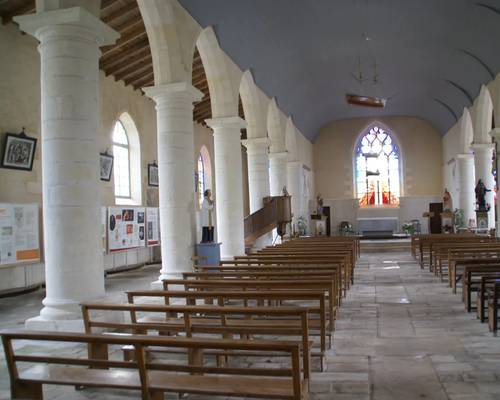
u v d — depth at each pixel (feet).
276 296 17.72
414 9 48.39
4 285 38.40
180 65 35.76
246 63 51.03
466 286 28.12
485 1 44.73
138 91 59.41
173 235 35.76
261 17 45.80
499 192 58.54
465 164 79.05
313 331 23.12
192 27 37.73
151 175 61.72
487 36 50.37
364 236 89.45
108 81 53.16
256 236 55.77
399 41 57.47
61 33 23.82
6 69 39.24
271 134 68.49
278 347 11.03
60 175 23.80
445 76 68.23
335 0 45.80
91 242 24.39
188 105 36.24
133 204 58.85
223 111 47.37
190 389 11.98
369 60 64.75
